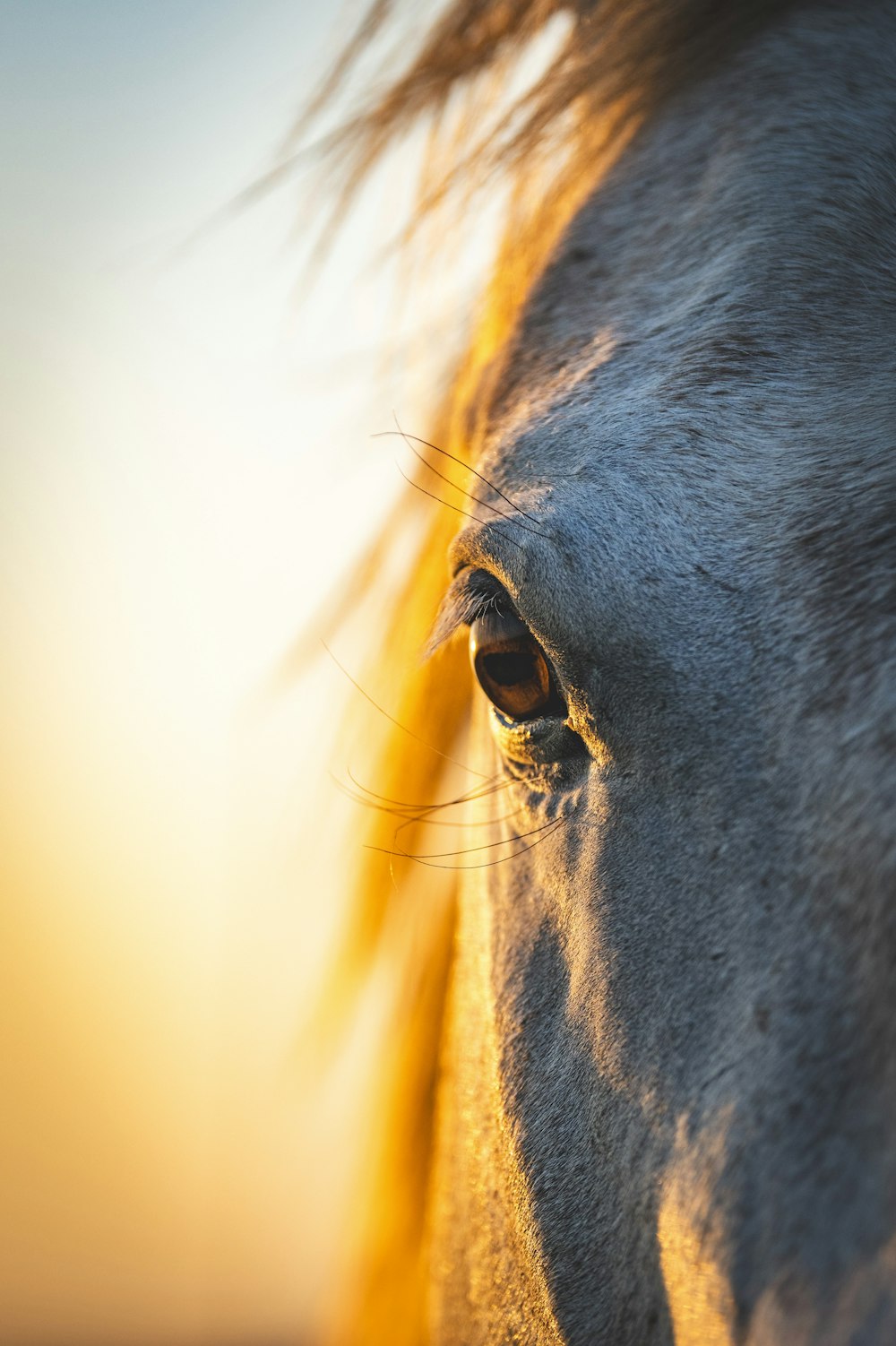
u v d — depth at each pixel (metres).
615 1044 1.46
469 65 1.65
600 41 1.60
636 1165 1.45
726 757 1.45
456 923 1.67
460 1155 1.59
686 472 1.47
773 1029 1.42
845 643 1.44
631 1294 1.45
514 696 1.50
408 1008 1.71
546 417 1.51
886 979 1.40
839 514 1.45
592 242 1.55
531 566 1.48
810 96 1.53
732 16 1.58
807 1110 1.41
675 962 1.45
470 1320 1.57
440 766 1.65
